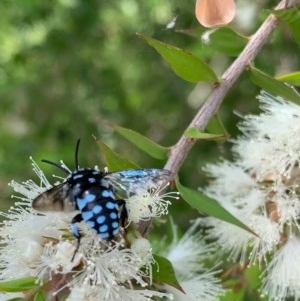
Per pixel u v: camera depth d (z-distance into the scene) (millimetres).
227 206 228
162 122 382
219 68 334
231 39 218
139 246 189
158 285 195
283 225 223
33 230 193
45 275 188
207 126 212
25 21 390
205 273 214
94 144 385
